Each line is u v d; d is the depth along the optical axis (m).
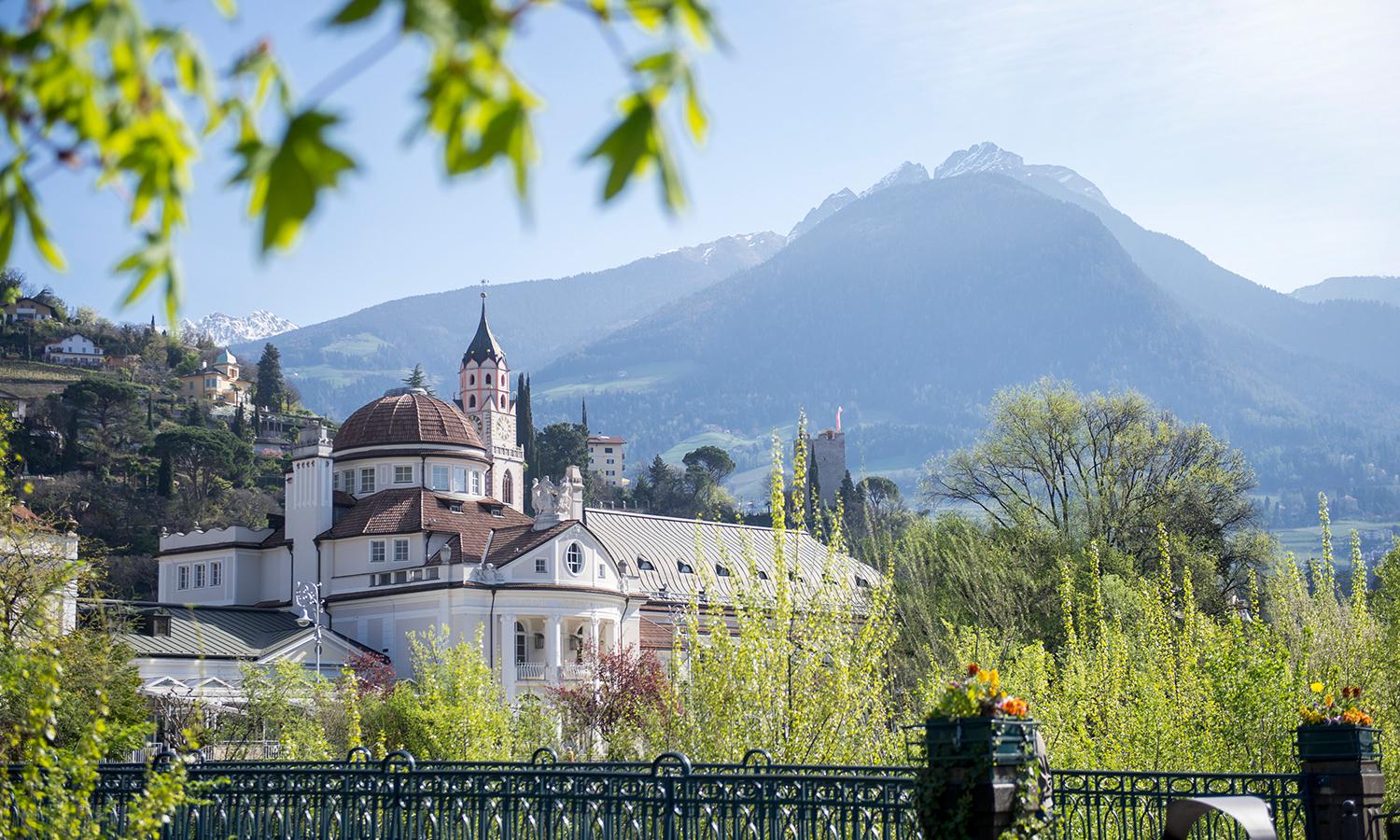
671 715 25.33
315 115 3.18
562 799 17.45
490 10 3.24
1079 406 69.56
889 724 27.34
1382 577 45.16
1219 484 68.50
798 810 15.74
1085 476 68.25
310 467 83.00
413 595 77.00
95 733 14.84
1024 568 59.19
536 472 185.88
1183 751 26.61
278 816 19.88
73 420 173.38
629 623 83.06
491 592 76.25
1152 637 33.94
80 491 153.00
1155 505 67.25
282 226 3.16
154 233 3.97
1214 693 26.78
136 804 15.46
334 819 19.33
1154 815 20.88
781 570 25.41
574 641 80.00
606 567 80.69
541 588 76.94
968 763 11.93
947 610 53.56
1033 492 70.31
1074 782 21.89
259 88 3.85
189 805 19.45
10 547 29.69
